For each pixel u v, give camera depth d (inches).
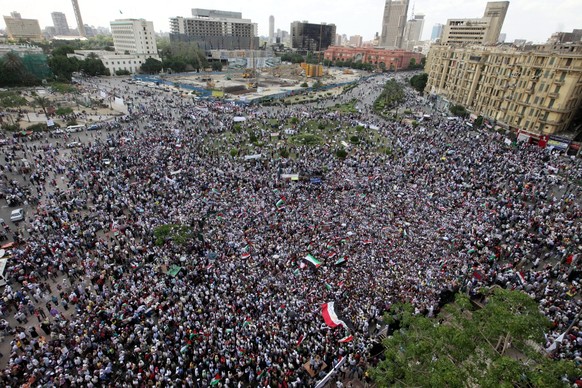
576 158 2691.9
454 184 2172.7
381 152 2896.2
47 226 1654.8
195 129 3351.4
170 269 1424.7
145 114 3850.9
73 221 1738.4
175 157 2536.9
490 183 2177.7
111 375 1021.8
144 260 1488.7
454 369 708.0
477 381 746.8
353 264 1470.2
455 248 1588.3
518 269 1462.8
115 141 2856.8
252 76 7500.0
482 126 3634.4
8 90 4566.9
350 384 1016.2
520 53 3356.3
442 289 1320.1
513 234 1667.1
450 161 2536.9
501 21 7047.2
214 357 1050.1
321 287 1343.5
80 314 1219.2
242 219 1803.6
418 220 1815.9
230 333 1118.4
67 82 5482.3
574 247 1545.3
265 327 1143.6
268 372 999.6
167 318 1173.1
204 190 2106.3
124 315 1189.1
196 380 1010.7
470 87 4200.3
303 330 1139.9
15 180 2188.7
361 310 1226.0
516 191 2081.7
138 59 7391.7
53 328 1137.4
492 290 1273.4
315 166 2544.3
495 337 877.8
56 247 1515.7
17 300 1256.2
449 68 4963.1
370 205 1975.9
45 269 1403.8
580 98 3070.9
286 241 1624.0
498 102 3673.7
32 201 1937.7
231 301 1254.9
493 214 1845.5
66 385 982.4
